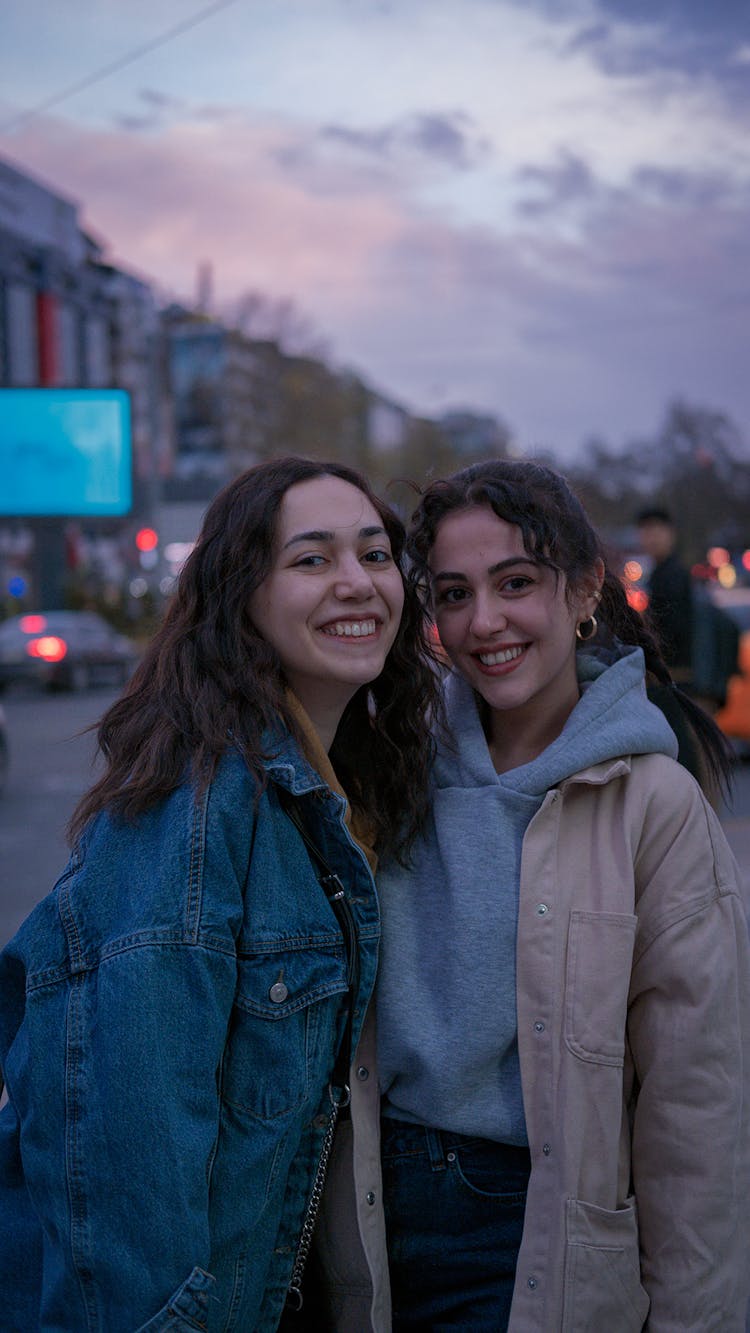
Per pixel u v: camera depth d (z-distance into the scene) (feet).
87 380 143.84
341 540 5.11
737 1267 4.96
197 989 4.31
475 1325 5.11
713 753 6.38
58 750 45.57
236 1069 4.50
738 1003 5.04
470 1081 5.08
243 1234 4.51
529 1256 4.94
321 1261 5.24
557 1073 4.97
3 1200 4.88
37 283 131.64
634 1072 5.25
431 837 5.43
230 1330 4.58
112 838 4.65
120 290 154.40
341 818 4.90
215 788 4.59
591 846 5.18
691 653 24.12
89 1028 4.34
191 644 5.04
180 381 171.53
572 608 5.58
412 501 6.12
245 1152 4.48
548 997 5.00
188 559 5.23
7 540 121.90
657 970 5.00
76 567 129.70
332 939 4.77
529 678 5.49
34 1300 4.75
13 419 63.98
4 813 31.96
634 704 5.39
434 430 225.56
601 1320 4.92
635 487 209.67
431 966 5.20
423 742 5.49
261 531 5.06
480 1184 5.16
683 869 5.06
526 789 5.24
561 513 5.42
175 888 4.40
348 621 5.16
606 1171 4.96
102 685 75.36
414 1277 5.27
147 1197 4.14
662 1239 4.95
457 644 5.56
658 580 24.12
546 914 5.06
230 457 170.60
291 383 175.11
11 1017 4.91
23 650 71.05
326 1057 4.79
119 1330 4.16
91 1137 4.22
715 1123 4.91
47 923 4.58
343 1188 5.16
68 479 64.39
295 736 5.05
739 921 5.15
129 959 4.30
